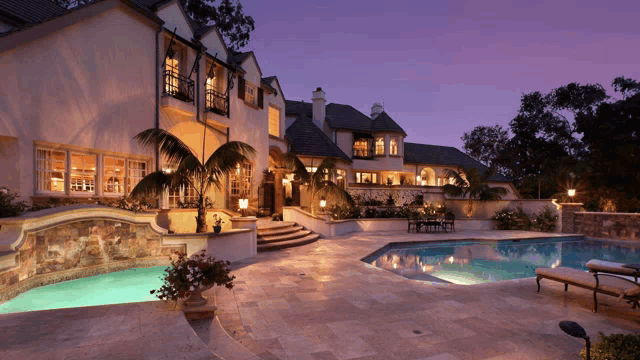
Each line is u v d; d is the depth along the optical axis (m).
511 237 16.94
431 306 6.18
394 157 28.64
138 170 11.84
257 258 10.98
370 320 5.43
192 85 13.62
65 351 3.51
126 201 10.67
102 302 6.66
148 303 5.29
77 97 9.73
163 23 12.32
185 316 4.96
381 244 14.30
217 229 10.21
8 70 8.22
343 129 27.94
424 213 21.69
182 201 14.09
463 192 24.39
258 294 6.89
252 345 4.48
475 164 34.53
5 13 9.07
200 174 10.70
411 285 7.71
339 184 25.27
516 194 33.72
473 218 22.58
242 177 17.22
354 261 10.49
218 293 6.95
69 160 9.59
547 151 38.44
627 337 3.10
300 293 6.98
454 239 16.31
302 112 29.59
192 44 13.73
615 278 6.33
